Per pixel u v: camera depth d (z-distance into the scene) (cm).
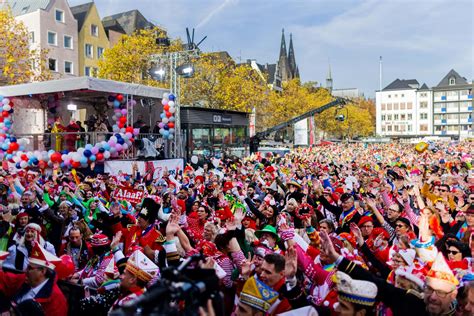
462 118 11731
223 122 2550
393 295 358
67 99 2205
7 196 928
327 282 408
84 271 553
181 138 2223
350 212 699
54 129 1877
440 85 12106
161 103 2217
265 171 1638
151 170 1689
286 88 6391
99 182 1240
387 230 623
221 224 723
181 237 475
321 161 2880
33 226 522
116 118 1989
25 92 1902
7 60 3186
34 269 388
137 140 1900
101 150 1678
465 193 1056
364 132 10394
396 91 12625
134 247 551
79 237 639
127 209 852
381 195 923
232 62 6312
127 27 6194
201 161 2317
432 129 12119
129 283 379
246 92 4322
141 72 4009
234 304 430
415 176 1103
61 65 4525
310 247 488
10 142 1861
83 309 445
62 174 1459
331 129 7812
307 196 939
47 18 4359
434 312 335
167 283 216
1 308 388
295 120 4128
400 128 12562
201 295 232
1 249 620
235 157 2467
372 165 2481
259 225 737
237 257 461
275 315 353
